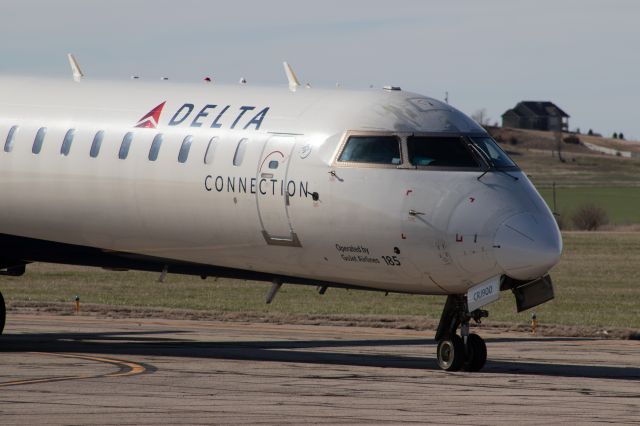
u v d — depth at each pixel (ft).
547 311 417.69
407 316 387.96
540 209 235.61
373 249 240.32
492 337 331.36
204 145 261.03
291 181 247.50
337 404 195.93
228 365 250.16
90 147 275.80
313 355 275.80
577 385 221.46
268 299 266.77
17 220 287.07
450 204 233.35
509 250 227.40
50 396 202.08
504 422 180.14
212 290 485.97
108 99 281.95
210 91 273.13
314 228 245.45
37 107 287.89
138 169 268.21
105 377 227.40
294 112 256.52
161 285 504.84
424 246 234.79
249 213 253.65
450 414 186.91
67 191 277.85
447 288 238.48
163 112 271.49
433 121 246.06
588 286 516.73
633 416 185.78
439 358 244.01
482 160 239.91
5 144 286.05
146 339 313.32
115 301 437.99
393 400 200.54
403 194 237.04
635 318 393.91
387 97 254.06
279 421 179.93
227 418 182.19
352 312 409.49
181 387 214.28
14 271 304.71
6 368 241.96
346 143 245.45
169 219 265.34
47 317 376.68
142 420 179.93
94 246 281.74
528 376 235.20
